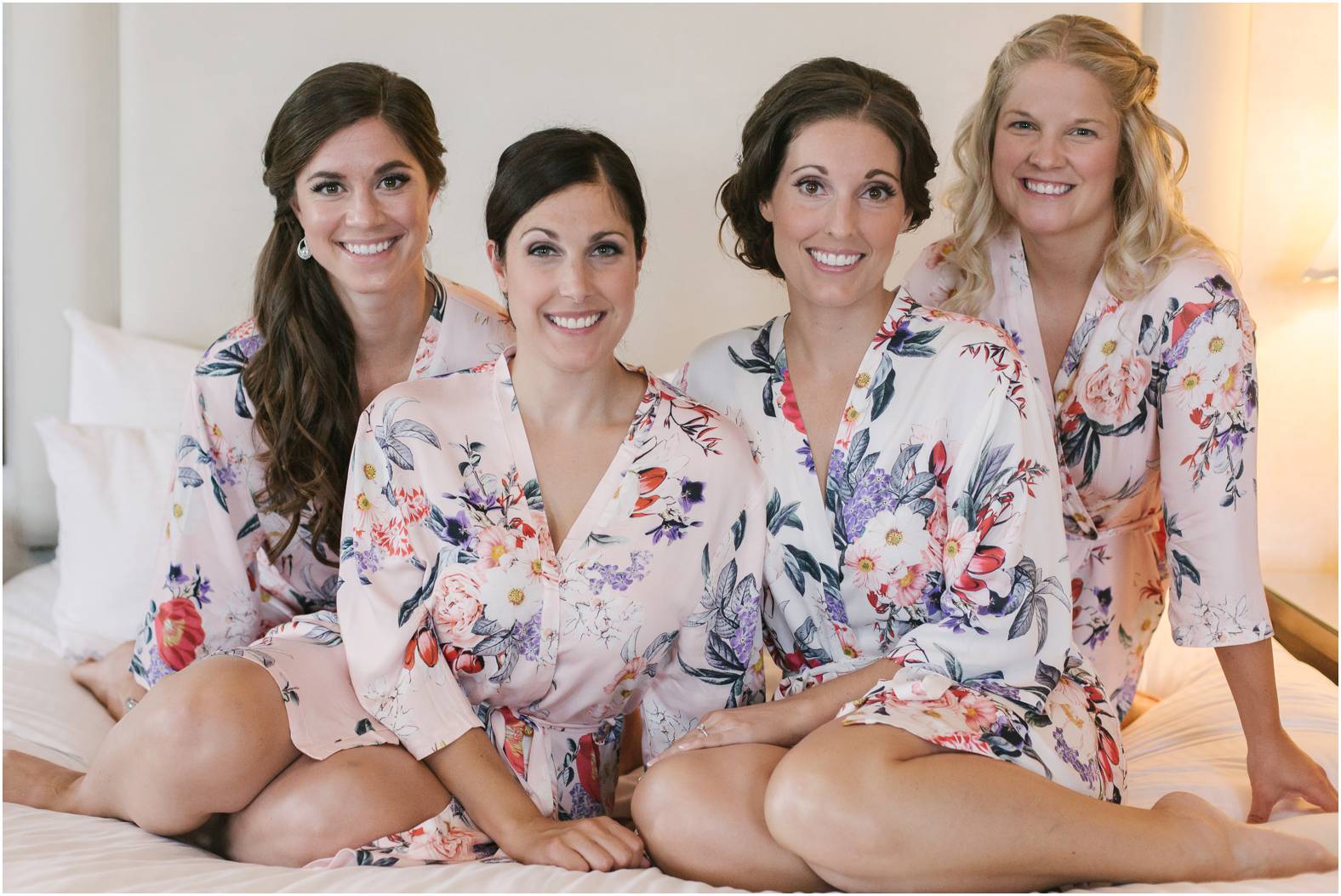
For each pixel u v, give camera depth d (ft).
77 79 8.35
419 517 4.63
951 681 4.42
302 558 5.46
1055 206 5.20
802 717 4.49
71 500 6.82
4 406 8.61
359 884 3.78
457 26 7.88
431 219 7.97
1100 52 5.08
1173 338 5.18
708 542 4.70
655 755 4.95
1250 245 7.72
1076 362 5.40
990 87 5.35
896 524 4.66
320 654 4.70
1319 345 7.73
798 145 4.59
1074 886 4.01
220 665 4.38
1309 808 4.90
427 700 4.43
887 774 3.82
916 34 7.75
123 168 8.05
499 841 4.29
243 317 8.07
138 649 5.37
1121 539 5.58
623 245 4.52
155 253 8.04
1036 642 4.46
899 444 4.66
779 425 4.90
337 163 5.01
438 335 5.54
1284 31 7.55
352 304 5.32
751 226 5.03
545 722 4.78
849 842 3.79
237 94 7.94
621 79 7.86
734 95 7.82
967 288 5.54
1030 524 4.48
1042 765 4.12
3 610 7.08
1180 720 5.77
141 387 7.59
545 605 4.53
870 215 4.58
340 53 7.92
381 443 4.70
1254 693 5.00
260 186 7.99
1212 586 5.11
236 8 7.89
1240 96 7.59
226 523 5.31
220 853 4.51
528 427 4.73
